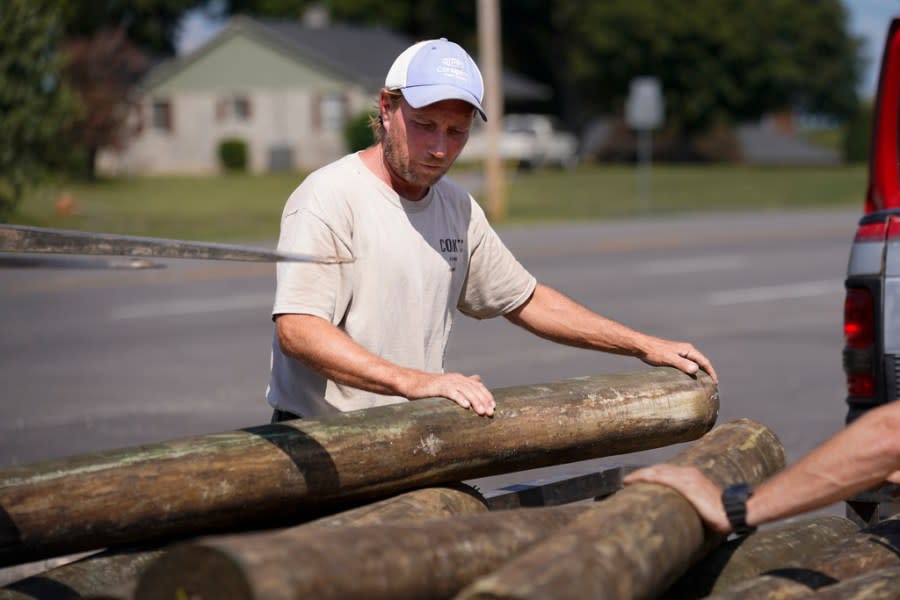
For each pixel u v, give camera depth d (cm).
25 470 294
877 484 291
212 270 1814
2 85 2212
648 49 6469
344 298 367
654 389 381
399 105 354
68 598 305
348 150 5325
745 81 6525
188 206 3238
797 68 6494
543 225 2552
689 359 400
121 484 300
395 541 255
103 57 3625
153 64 5978
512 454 353
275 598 225
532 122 5794
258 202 3434
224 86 5603
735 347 1116
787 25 6512
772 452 357
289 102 5581
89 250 268
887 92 519
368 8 7062
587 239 2230
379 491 336
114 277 1738
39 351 1147
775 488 292
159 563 233
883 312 468
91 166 3984
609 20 6488
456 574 263
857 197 3572
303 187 369
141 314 1387
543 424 355
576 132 7431
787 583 306
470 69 351
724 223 2588
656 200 3453
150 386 968
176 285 1650
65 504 293
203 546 229
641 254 1991
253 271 1808
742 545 342
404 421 334
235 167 5475
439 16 7069
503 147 5647
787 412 844
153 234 2366
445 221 383
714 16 6375
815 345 1128
